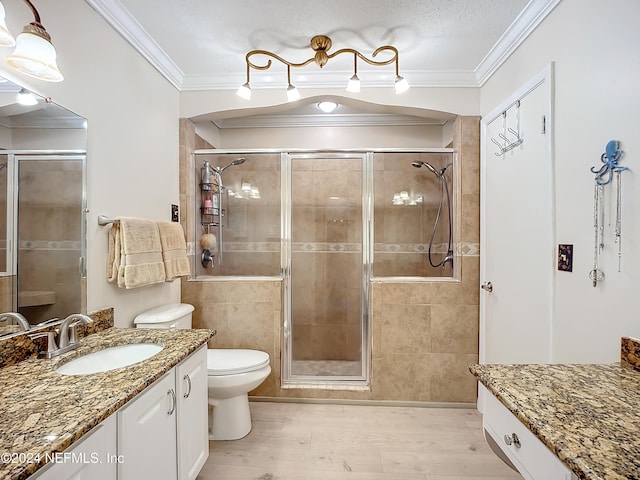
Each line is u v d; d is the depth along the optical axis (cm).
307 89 233
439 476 164
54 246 134
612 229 118
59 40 135
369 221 256
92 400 88
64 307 138
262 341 241
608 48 120
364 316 254
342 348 273
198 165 257
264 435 198
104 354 137
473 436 198
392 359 235
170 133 226
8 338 113
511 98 186
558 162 147
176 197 233
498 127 203
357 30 180
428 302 233
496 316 206
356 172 263
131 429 98
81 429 75
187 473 134
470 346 232
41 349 125
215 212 261
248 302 241
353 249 269
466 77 227
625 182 112
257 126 314
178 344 137
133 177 184
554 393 91
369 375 242
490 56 204
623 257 113
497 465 172
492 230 211
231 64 218
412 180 256
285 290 255
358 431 203
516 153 182
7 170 118
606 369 109
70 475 76
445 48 197
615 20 117
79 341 137
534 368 111
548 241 153
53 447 68
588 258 129
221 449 184
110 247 161
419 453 182
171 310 198
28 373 107
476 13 165
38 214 128
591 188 128
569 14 140
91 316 149
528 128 171
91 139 152
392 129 312
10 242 118
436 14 166
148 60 197
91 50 153
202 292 241
